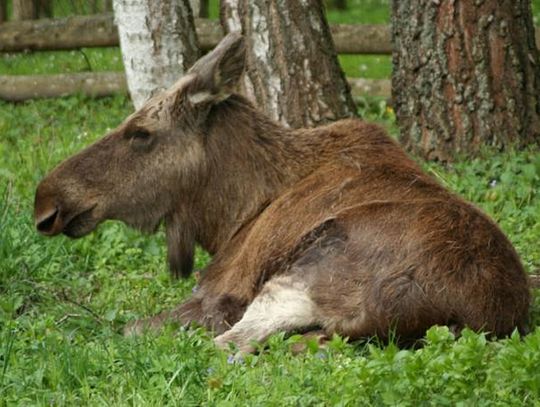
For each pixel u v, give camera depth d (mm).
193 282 13352
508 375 9164
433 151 16906
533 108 16828
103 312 12594
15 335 11227
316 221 11031
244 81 16703
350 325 10555
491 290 10328
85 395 9734
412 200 10875
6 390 9906
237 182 11750
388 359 9227
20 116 22438
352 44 22750
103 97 23562
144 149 11820
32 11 25328
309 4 16594
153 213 11953
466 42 16609
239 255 11438
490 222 10852
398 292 10312
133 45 16156
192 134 11789
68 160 11938
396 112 17438
